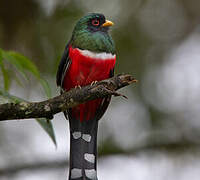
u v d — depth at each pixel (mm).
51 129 6676
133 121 12758
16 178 12398
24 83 11938
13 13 12258
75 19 12305
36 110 6156
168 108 12953
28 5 12320
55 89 11852
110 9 12750
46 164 12672
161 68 13031
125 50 12664
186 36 13828
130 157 12953
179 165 12891
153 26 13312
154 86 12781
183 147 13117
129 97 12594
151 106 12766
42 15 12414
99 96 6293
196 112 13352
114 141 12844
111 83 6312
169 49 13305
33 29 12320
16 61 6812
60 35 12219
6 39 12258
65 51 8672
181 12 13789
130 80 6375
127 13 12930
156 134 13039
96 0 12656
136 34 12906
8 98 6391
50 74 11969
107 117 12664
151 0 13328
